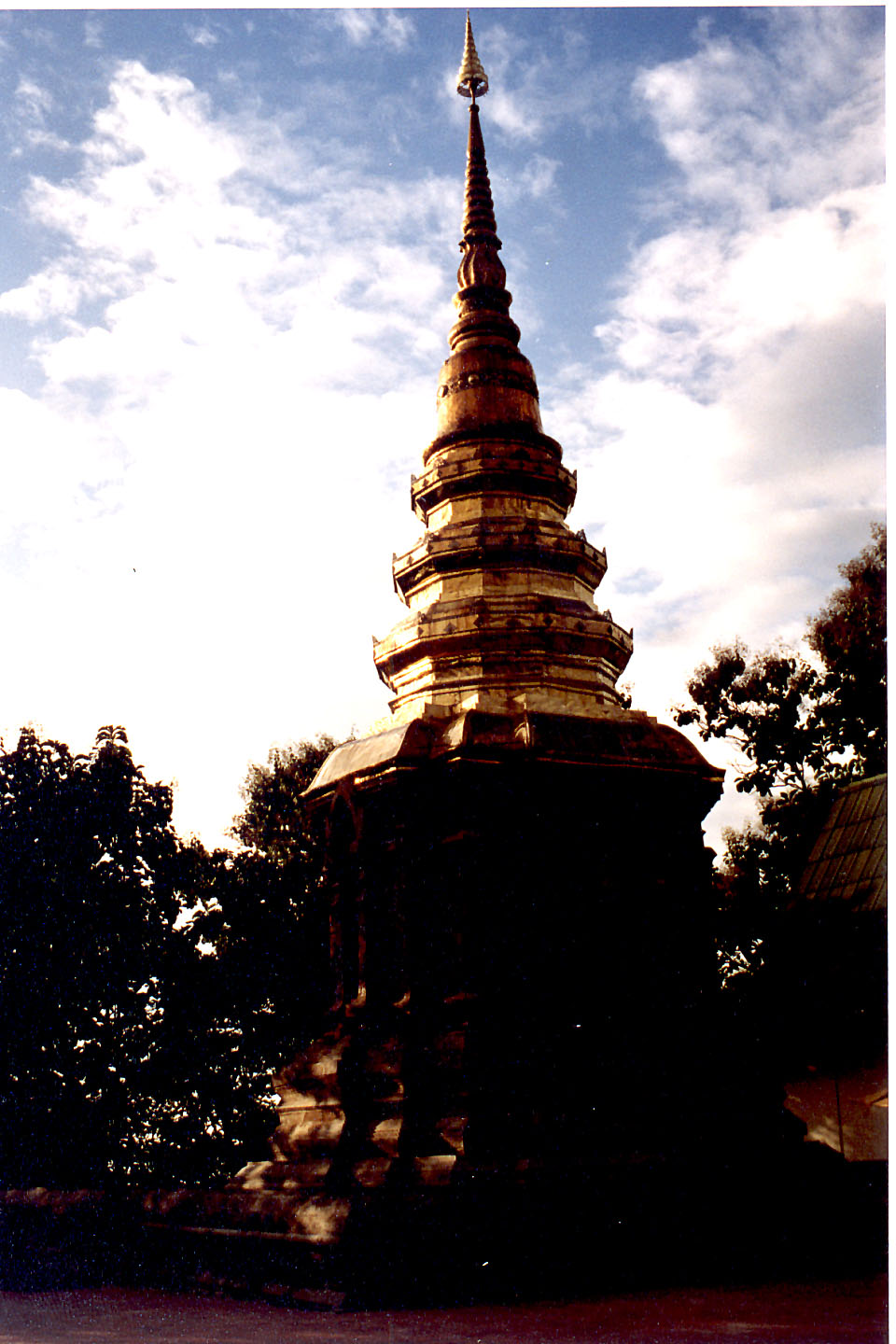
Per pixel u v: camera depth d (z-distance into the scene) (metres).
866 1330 12.38
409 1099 18.91
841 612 30.09
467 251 29.38
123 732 32.47
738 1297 15.16
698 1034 20.27
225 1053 31.81
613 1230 16.98
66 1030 29.78
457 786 20.80
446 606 24.39
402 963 20.28
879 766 30.70
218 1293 17.84
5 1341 13.28
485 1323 13.70
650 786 21.83
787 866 31.55
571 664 24.08
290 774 39.72
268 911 32.97
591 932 20.50
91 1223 21.52
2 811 30.38
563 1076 19.09
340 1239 15.62
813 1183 18.61
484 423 26.61
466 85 30.36
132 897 31.11
